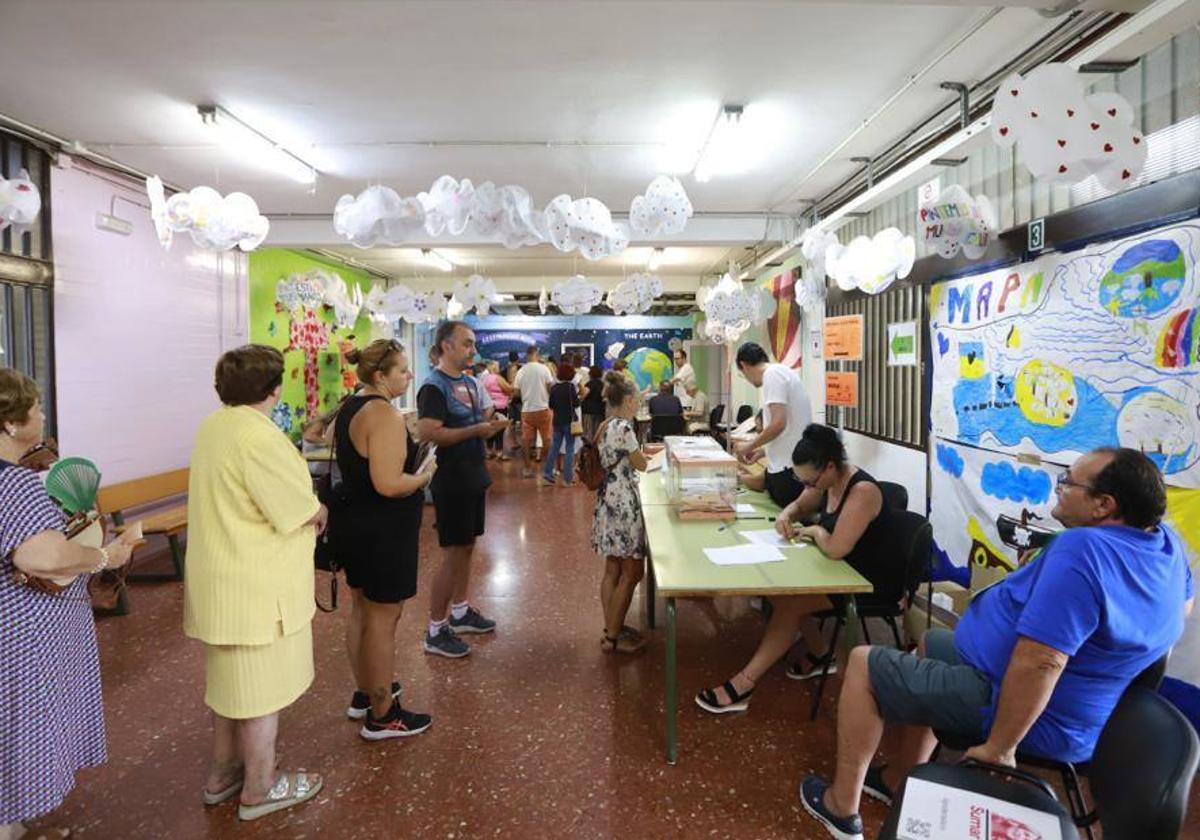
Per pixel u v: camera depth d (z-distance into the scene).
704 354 11.41
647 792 2.20
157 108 3.50
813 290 4.73
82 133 3.86
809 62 3.03
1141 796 1.19
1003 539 2.91
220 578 1.94
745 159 4.41
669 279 10.98
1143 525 1.56
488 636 3.48
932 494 3.78
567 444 8.07
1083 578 1.47
